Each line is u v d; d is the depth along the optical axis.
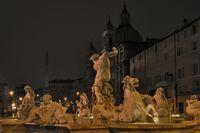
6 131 19.83
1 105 128.25
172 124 13.97
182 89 67.88
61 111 16.30
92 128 14.44
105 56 19.59
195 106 18.78
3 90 132.88
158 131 13.70
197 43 62.41
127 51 102.75
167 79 73.38
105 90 19.09
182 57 68.00
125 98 16.05
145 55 87.19
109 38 119.81
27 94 23.00
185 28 66.56
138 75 91.88
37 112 16.97
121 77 104.25
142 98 17.14
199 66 62.00
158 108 19.61
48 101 17.27
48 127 15.98
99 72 19.33
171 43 72.50
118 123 14.94
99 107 18.27
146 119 15.52
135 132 13.75
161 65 77.50
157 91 20.05
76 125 14.48
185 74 66.88
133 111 15.48
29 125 18.06
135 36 116.25
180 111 67.75
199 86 62.00
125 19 118.50
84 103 26.00
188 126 14.51
